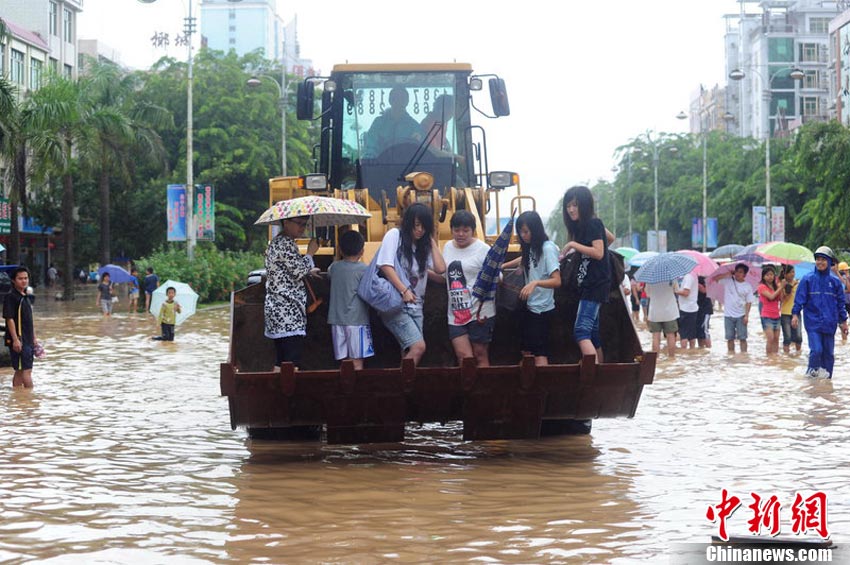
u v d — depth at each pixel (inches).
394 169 478.0
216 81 2331.4
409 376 333.1
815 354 596.4
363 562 228.8
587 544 243.0
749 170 2706.7
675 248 3836.1
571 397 348.5
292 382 330.3
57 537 252.8
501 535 251.8
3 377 626.5
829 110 3582.7
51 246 2842.0
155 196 2282.2
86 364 711.7
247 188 2364.7
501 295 363.6
